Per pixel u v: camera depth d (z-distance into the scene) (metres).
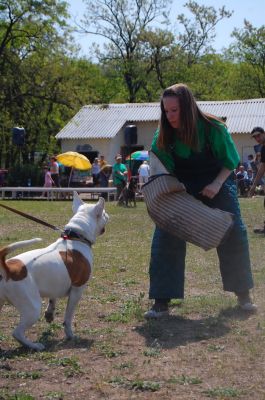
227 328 5.54
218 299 6.63
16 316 6.25
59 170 31.53
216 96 51.56
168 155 5.90
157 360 4.69
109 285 7.68
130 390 4.07
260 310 6.16
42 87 34.59
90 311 6.36
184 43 51.62
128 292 7.28
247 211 17.72
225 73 55.34
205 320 5.86
